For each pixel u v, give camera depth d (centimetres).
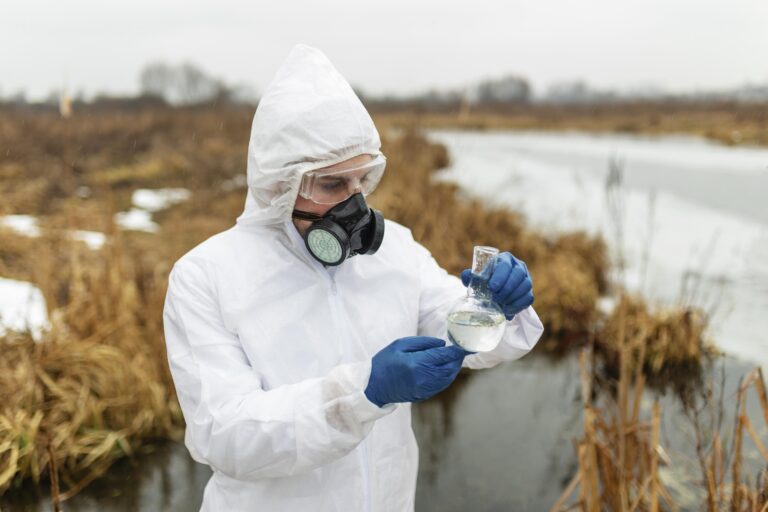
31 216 880
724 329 486
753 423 359
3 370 359
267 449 118
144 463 347
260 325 136
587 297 520
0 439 323
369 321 146
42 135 1508
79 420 347
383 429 148
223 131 1741
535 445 363
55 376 375
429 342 122
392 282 151
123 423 362
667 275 609
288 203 135
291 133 132
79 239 650
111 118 1956
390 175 826
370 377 117
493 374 458
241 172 1345
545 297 528
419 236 628
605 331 471
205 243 147
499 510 306
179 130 1816
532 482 328
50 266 493
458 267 587
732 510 215
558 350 494
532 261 636
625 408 250
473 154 1700
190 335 134
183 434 374
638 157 1630
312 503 137
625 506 220
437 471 339
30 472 325
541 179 1225
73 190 953
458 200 794
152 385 376
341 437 118
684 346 434
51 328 402
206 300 137
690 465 318
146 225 847
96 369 375
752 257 658
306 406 119
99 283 435
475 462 347
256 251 142
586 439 226
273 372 135
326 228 134
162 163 1355
